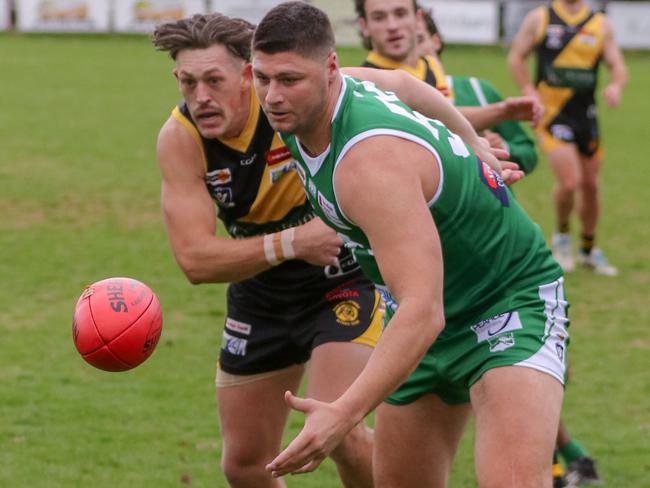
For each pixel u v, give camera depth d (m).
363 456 16.97
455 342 14.26
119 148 57.81
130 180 49.69
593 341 29.11
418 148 12.83
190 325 29.92
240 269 16.34
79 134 61.72
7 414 23.11
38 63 93.50
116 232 40.28
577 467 20.16
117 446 21.55
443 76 21.84
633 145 64.31
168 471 20.41
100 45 108.25
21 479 19.75
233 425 17.75
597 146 36.47
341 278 17.33
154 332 14.52
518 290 14.13
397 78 15.87
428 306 11.89
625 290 34.28
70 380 25.42
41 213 42.91
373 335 17.08
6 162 52.94
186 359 27.16
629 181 53.59
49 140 59.56
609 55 37.34
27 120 66.06
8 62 93.44
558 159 35.59
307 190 13.45
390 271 12.08
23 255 36.62
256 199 16.84
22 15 115.56
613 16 115.31
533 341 13.78
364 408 11.77
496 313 14.02
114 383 25.36
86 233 40.03
